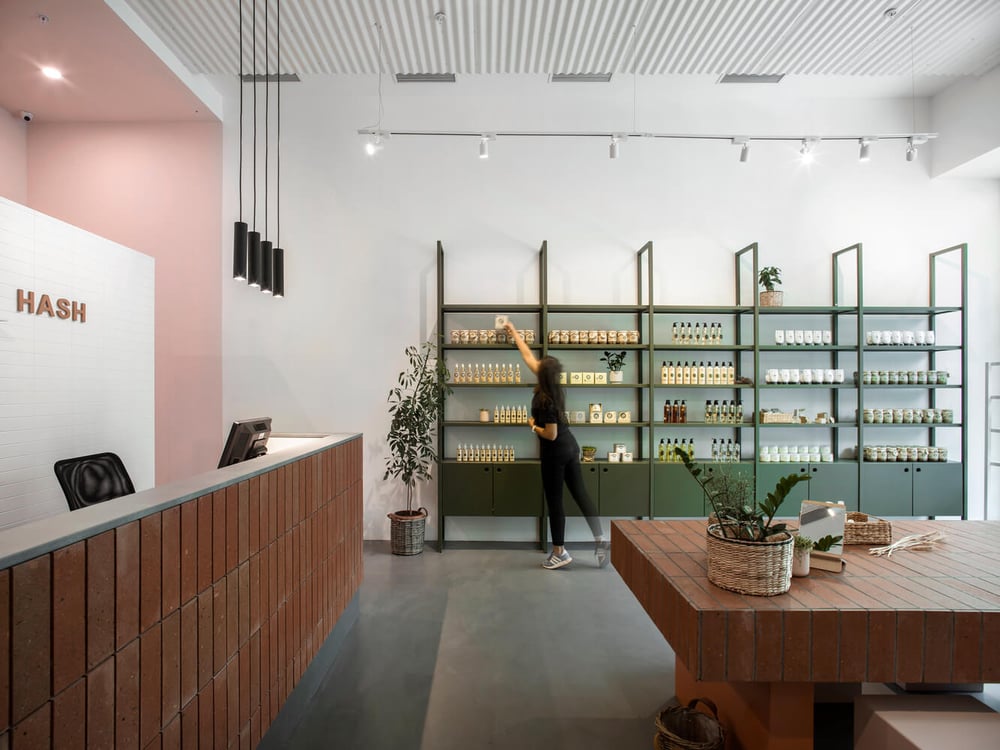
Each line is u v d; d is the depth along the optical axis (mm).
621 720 2357
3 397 2814
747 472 4891
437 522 5023
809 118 5234
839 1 3559
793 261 5285
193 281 5094
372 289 5191
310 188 5180
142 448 3930
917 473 4883
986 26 3848
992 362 5160
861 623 1539
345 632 3174
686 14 3670
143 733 1261
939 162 5137
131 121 5051
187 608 1448
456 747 2174
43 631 985
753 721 1828
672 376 5098
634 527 2484
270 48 4078
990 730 1555
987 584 1779
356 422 5168
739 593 1660
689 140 5262
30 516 2980
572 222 5258
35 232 3004
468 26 3779
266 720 1982
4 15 3482
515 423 4914
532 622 3346
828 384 4961
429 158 5223
